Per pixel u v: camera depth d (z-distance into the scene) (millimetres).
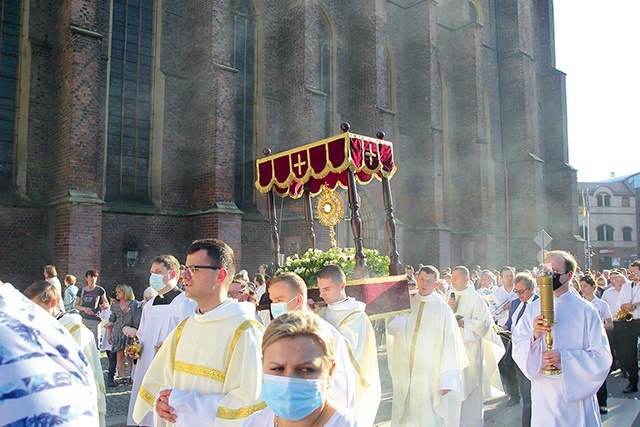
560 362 4414
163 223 18688
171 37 19688
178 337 3625
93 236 14914
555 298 4848
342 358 3801
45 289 4836
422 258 26844
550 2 39062
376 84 24500
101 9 17672
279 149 22312
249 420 2375
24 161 15938
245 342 3295
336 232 21281
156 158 18969
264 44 22406
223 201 18109
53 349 1319
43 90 16406
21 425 1151
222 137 18297
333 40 25375
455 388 6082
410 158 27969
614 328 10125
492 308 10391
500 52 34781
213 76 18469
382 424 7703
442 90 30625
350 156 6992
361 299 5945
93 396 1370
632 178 72625
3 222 15328
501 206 33000
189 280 3455
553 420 4555
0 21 16000
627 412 8281
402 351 6570
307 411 1970
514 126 33688
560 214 36312
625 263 65375
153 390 3662
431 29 27875
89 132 15242
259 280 13008
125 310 9688
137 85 18859
